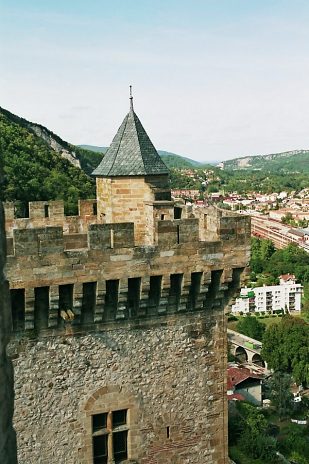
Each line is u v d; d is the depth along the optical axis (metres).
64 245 19.08
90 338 19.39
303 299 185.88
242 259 20.86
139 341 20.11
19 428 18.72
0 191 7.63
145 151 26.19
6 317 7.62
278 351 110.44
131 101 27.20
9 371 7.74
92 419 19.67
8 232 24.91
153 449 20.55
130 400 20.09
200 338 21.00
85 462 19.56
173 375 20.66
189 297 20.59
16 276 17.81
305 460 69.38
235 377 97.50
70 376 19.22
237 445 63.62
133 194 25.70
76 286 18.61
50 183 100.12
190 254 20.05
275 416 92.12
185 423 20.94
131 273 19.28
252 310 186.25
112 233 18.89
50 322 18.67
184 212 24.92
